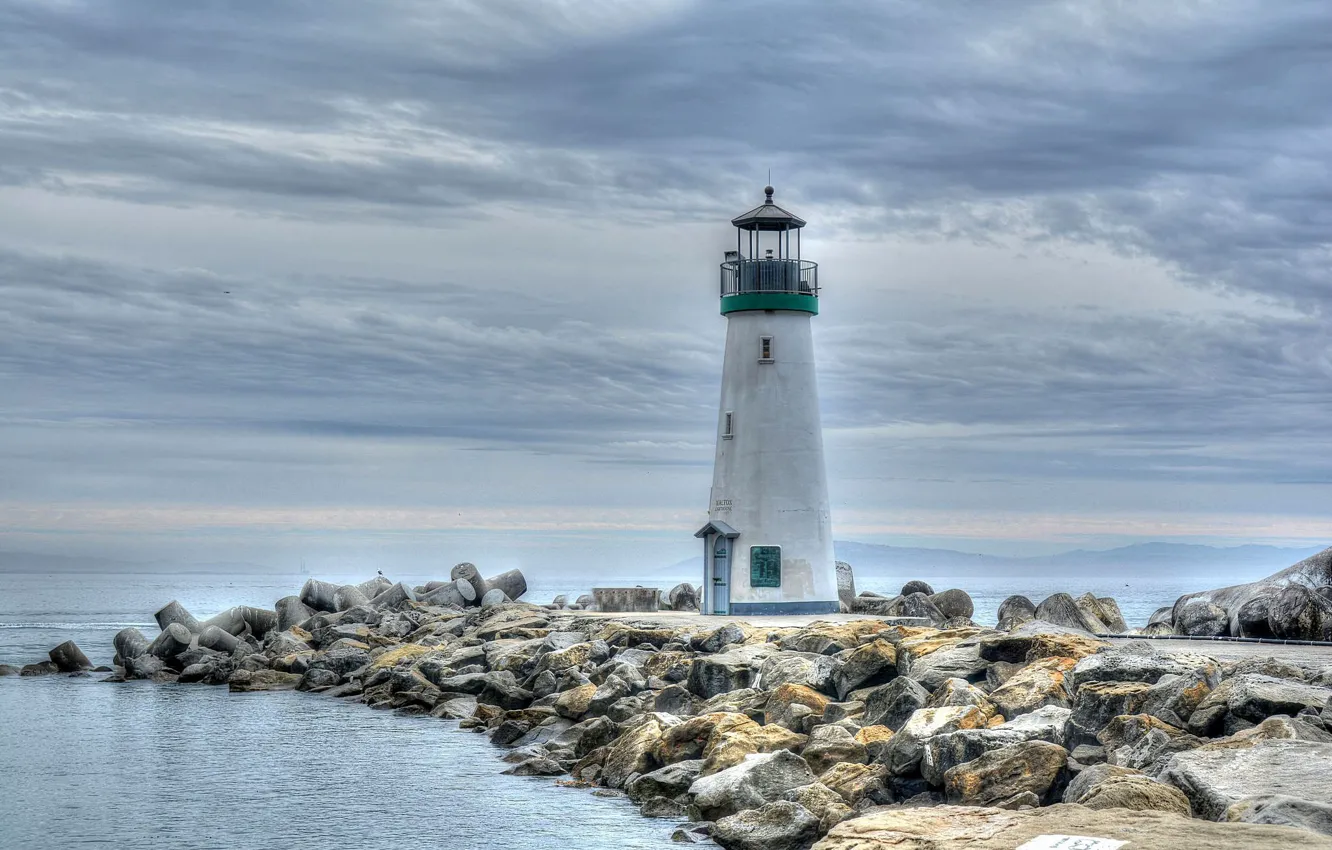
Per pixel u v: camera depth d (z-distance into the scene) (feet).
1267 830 43.14
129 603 508.12
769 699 91.61
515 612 170.09
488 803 85.05
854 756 75.92
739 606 153.58
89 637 267.18
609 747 92.32
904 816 49.42
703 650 120.98
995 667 87.30
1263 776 52.60
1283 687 67.00
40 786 94.27
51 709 136.56
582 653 121.90
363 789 90.99
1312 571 120.98
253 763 102.01
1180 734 65.92
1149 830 43.88
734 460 155.74
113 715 131.13
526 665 127.13
